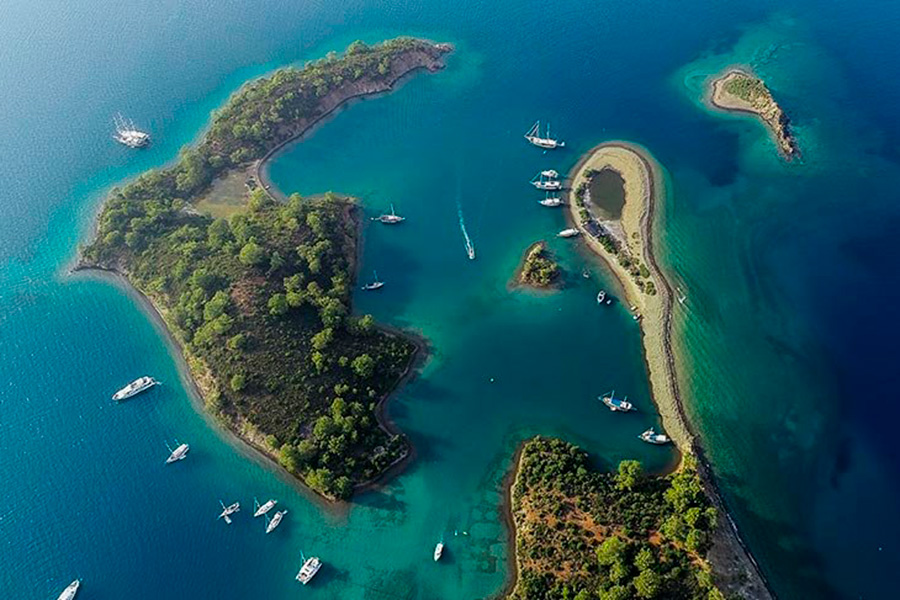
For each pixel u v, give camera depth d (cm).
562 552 13550
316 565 14038
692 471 14925
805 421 16250
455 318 19238
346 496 15188
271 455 16025
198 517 15012
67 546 14588
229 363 17050
